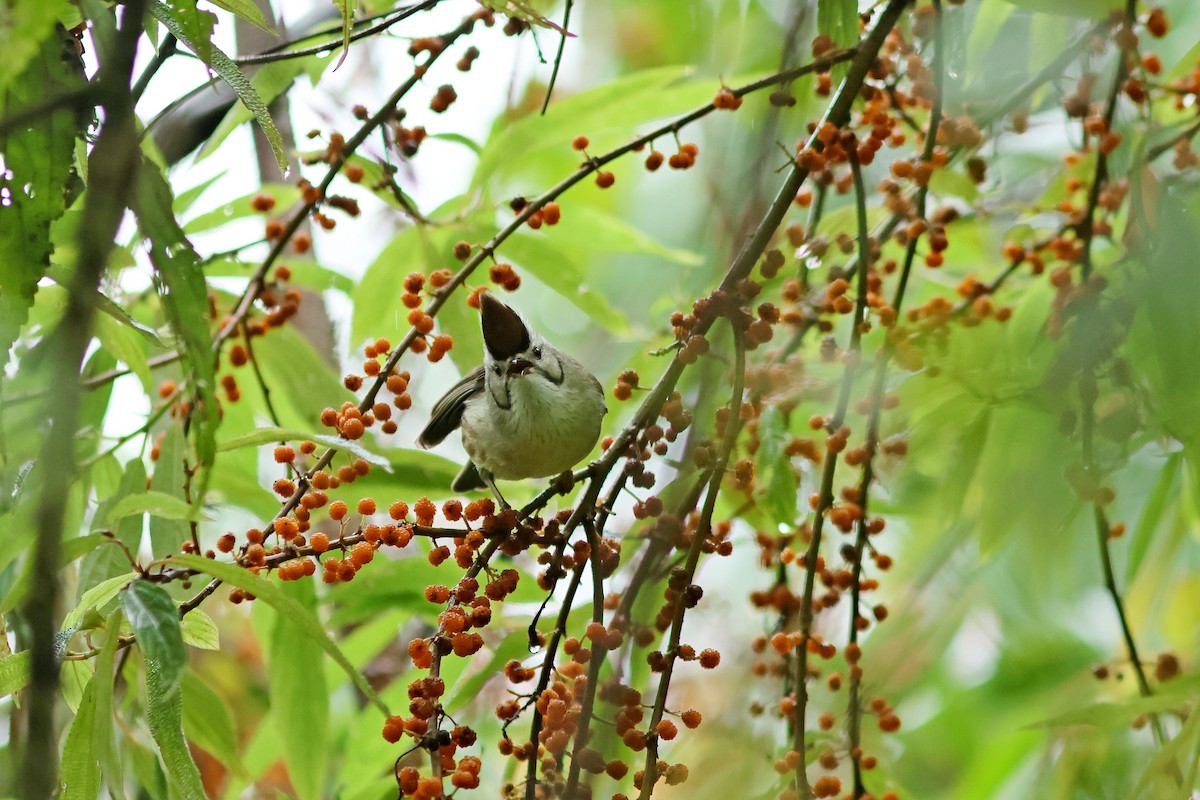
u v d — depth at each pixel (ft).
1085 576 36.17
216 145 28.60
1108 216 29.94
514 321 31.35
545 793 19.70
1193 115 29.12
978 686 39.75
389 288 31.14
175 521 26.91
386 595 29.12
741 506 28.96
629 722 19.93
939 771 38.40
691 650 19.72
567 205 32.22
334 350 37.65
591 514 21.18
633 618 23.86
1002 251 31.04
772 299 31.91
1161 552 34.24
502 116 36.11
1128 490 34.60
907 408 26.37
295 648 29.04
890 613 35.09
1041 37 30.37
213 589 19.79
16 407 23.52
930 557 32.50
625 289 46.39
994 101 29.12
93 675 18.34
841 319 35.04
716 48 37.88
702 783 32.81
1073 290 24.06
